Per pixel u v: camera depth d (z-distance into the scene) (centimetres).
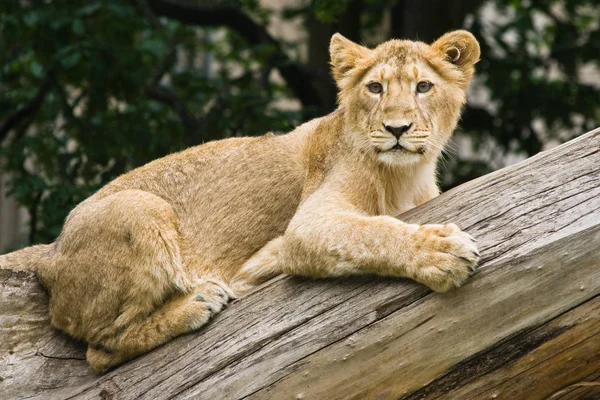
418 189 1076
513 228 874
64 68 1875
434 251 862
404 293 878
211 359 948
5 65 2097
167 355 988
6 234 3036
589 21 2419
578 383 861
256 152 1132
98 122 1962
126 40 2067
